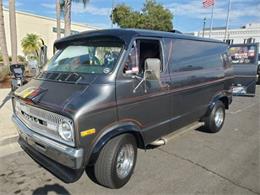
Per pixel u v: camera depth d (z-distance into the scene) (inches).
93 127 104.9
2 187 123.0
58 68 142.1
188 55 166.7
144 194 119.6
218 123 219.6
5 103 284.4
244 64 370.3
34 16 1210.0
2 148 168.6
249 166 151.9
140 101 126.3
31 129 124.8
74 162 100.5
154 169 145.3
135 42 125.7
